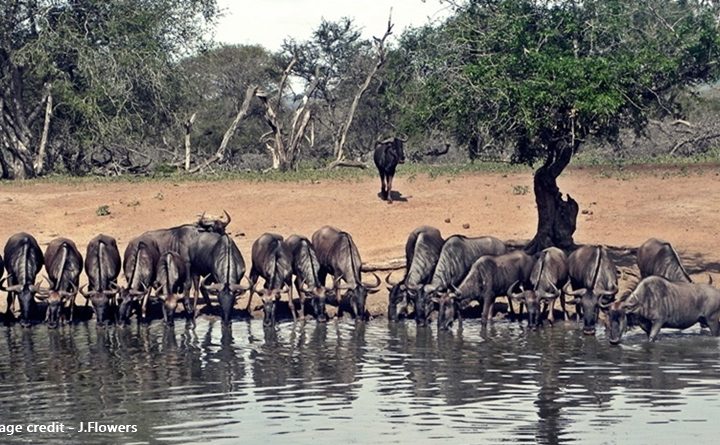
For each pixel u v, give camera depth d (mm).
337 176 35906
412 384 16609
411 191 32125
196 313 22562
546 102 21281
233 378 17109
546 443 13602
